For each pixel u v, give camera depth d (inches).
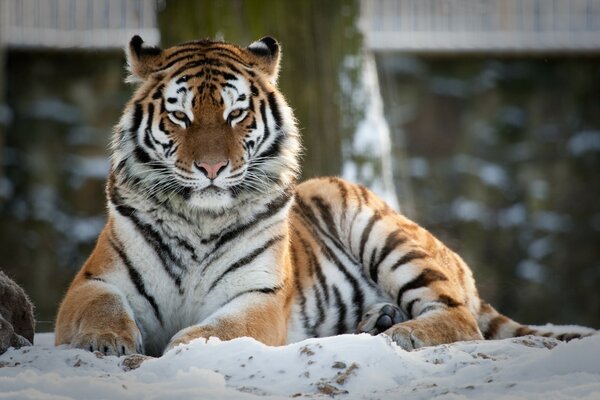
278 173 390.6
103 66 1108.5
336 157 613.0
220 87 382.3
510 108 1144.8
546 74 1151.0
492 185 1115.9
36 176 1084.5
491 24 1157.1
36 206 1074.1
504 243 1102.4
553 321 1086.4
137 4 1114.1
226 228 376.8
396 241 436.1
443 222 1098.1
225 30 616.1
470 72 1143.6
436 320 386.9
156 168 377.4
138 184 377.4
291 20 620.4
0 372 281.1
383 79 1125.7
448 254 455.2
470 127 1136.2
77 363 299.1
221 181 370.0
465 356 298.5
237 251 377.7
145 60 394.3
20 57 1099.9
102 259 376.5
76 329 351.3
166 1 628.7
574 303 1093.8
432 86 1133.7
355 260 446.9
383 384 270.2
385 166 626.5
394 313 413.1
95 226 1069.8
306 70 618.2
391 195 624.7
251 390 265.7
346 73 624.7
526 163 1131.9
